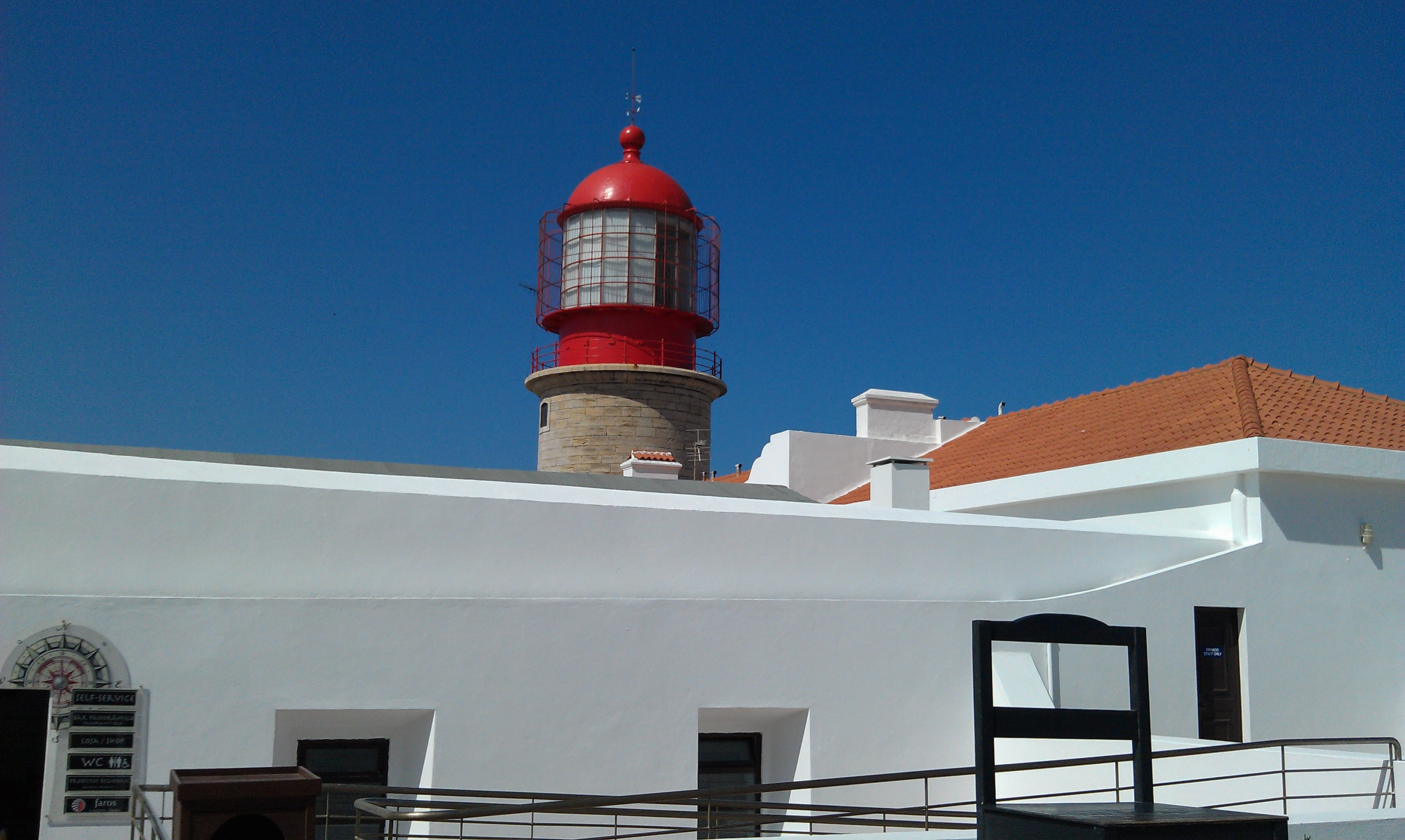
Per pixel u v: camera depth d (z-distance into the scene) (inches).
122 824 403.5
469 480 587.2
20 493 419.2
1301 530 662.5
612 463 1078.4
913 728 546.3
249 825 246.1
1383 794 446.9
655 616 499.8
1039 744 550.6
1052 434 861.2
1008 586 594.9
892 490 732.7
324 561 459.8
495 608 470.9
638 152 1157.1
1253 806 497.4
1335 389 805.9
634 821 483.5
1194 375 837.2
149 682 414.6
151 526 436.5
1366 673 672.4
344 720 455.2
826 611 536.4
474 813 353.1
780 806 413.4
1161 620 611.8
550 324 1141.1
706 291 1156.5
